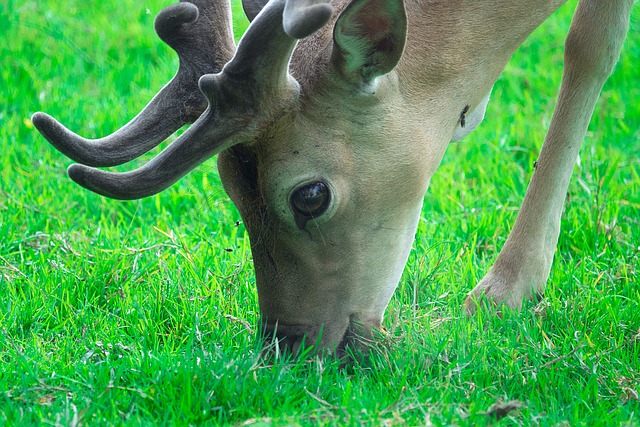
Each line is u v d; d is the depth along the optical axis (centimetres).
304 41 733
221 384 715
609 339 824
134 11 1666
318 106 718
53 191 1123
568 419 705
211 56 735
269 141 716
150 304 884
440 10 768
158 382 729
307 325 761
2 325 847
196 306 871
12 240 1006
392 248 768
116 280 927
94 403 695
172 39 737
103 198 1127
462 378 756
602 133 1298
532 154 1228
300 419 677
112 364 771
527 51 1578
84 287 916
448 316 848
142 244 1000
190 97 734
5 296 896
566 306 873
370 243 756
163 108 734
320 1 622
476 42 778
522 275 891
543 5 804
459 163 1230
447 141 788
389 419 668
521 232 900
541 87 1455
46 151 1233
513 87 1448
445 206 1109
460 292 905
